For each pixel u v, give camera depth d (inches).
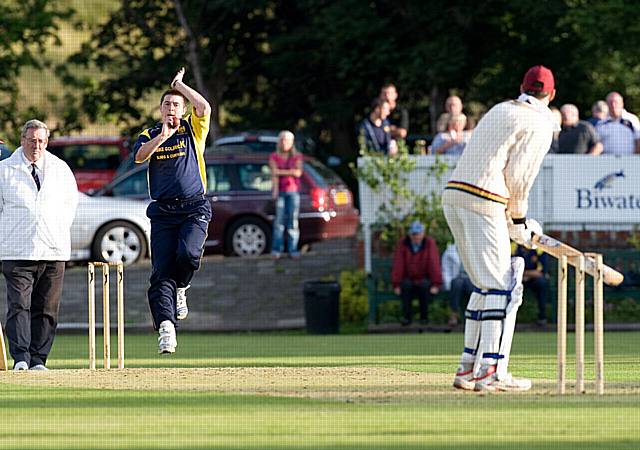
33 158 1647.4
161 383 1344.7
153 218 1428.4
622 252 2733.8
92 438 978.1
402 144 2802.7
